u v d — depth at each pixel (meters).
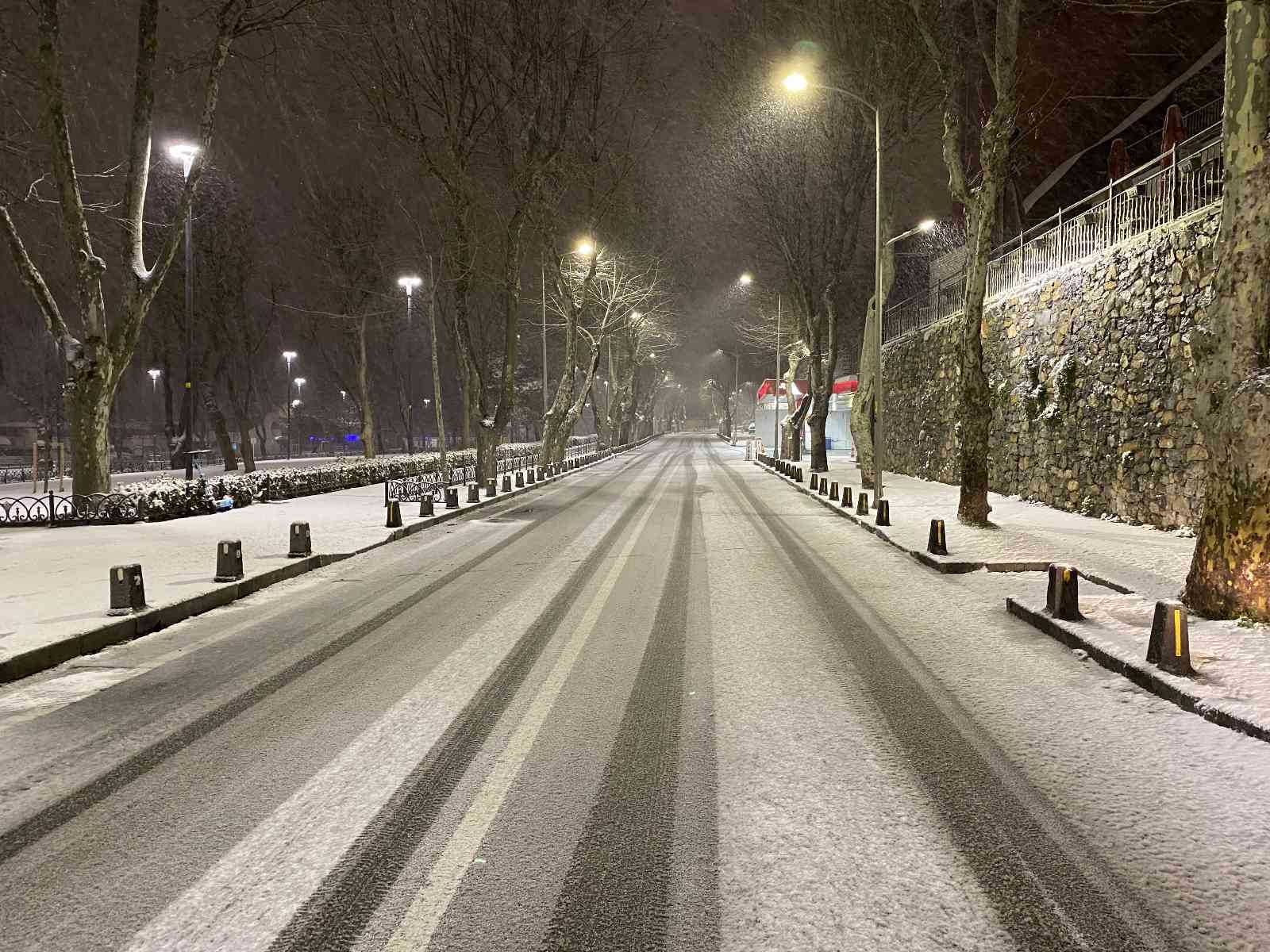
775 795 4.05
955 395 25.89
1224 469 7.12
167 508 18.00
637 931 2.91
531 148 27.92
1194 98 27.61
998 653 6.82
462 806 3.95
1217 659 6.02
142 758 4.64
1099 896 3.14
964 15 25.34
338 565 12.01
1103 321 16.39
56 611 8.07
